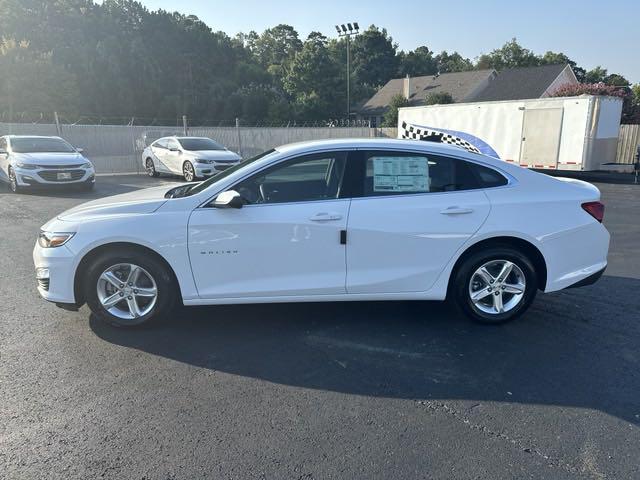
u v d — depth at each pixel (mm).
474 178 4266
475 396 3299
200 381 3480
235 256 4070
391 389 3389
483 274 4316
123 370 3617
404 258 4152
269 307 4844
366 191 4152
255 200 4125
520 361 3779
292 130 24297
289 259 4090
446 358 3824
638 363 3754
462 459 2674
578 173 17484
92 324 4414
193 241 4043
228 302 4172
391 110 48406
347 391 3361
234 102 62062
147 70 67500
